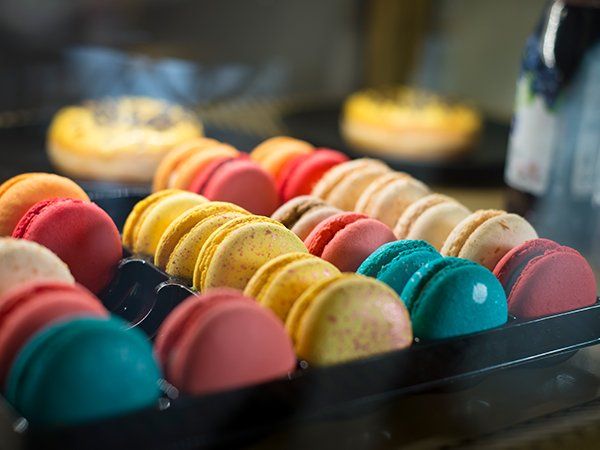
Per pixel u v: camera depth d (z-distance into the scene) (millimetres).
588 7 623
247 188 556
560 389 451
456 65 1068
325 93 1106
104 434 337
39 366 346
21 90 951
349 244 463
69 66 967
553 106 630
